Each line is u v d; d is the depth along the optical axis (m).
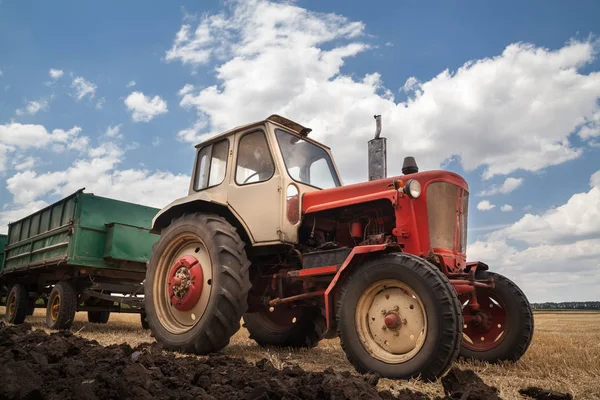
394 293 3.34
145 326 7.77
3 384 1.80
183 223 4.73
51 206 7.84
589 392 2.80
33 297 8.27
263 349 5.25
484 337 4.40
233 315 4.15
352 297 3.44
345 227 4.33
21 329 4.00
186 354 4.26
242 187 4.72
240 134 4.98
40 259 7.82
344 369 3.74
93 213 7.02
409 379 3.04
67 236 6.90
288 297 4.64
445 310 3.00
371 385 2.54
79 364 2.46
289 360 4.33
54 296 7.11
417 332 3.17
